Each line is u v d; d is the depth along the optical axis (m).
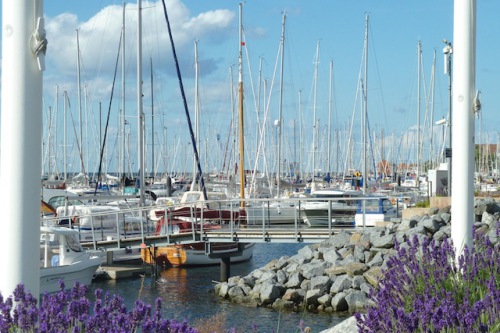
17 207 6.09
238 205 41.78
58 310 5.42
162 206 29.28
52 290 22.91
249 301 22.55
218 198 41.06
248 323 18.44
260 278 23.64
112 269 28.41
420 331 5.90
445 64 21.14
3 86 6.16
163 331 5.36
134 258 31.52
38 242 6.22
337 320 19.28
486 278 7.44
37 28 6.10
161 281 27.80
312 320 19.33
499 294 6.28
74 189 52.00
